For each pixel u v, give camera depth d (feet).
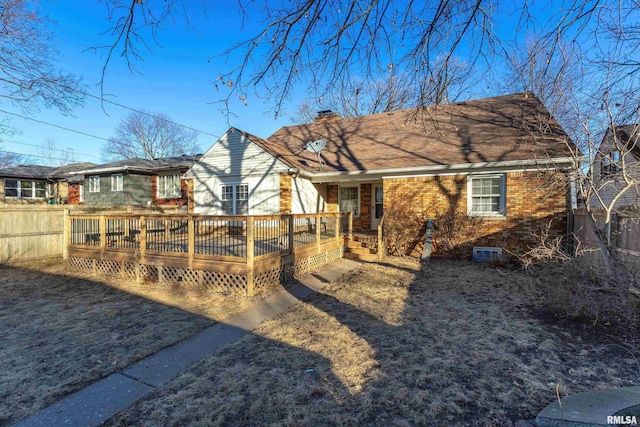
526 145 32.86
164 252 24.73
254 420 9.19
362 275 27.76
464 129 40.40
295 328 16.12
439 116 45.06
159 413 9.53
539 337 14.46
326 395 10.33
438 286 23.95
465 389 10.49
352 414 9.35
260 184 40.47
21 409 9.73
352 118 53.88
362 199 45.93
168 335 15.30
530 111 38.47
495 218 33.06
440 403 9.76
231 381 11.25
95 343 14.43
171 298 21.13
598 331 14.80
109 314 18.20
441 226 35.01
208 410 9.66
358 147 44.57
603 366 11.82
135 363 12.64
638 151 24.85
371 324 16.48
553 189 29.09
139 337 15.07
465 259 34.19
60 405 9.93
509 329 15.46
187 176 45.52
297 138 53.01
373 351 13.39
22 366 12.36
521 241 32.04
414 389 10.53
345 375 11.51
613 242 22.85
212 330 15.96
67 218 30.04
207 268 23.00
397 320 16.97
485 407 9.56
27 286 24.21
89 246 28.45
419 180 36.29
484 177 33.86
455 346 13.71
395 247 37.11
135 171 63.57
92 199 68.49
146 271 25.75
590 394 9.62
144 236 25.57
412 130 44.16
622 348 13.12
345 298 21.17
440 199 35.42
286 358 12.92
